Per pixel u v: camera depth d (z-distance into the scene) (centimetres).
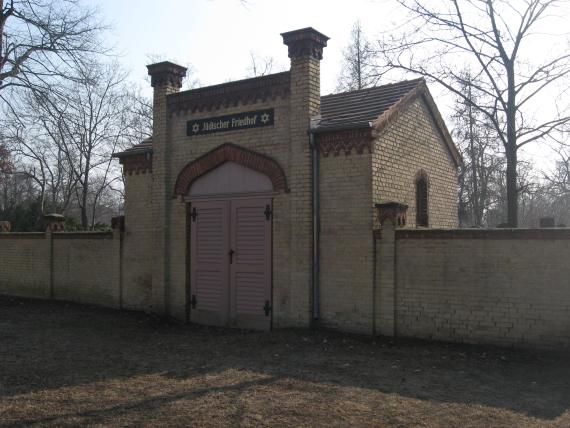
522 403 657
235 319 1226
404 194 1211
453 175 1517
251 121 1215
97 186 4375
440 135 1434
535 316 904
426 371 807
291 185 1147
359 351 939
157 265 1359
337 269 1097
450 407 644
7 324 1262
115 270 1488
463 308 969
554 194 1540
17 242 1772
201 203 1295
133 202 1458
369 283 1059
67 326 1238
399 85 1307
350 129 1082
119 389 730
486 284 948
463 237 970
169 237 1348
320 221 1119
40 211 3397
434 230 998
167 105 1357
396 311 1037
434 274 998
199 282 1292
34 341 1066
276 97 1184
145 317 1341
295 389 723
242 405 655
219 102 1263
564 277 880
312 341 1017
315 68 1152
